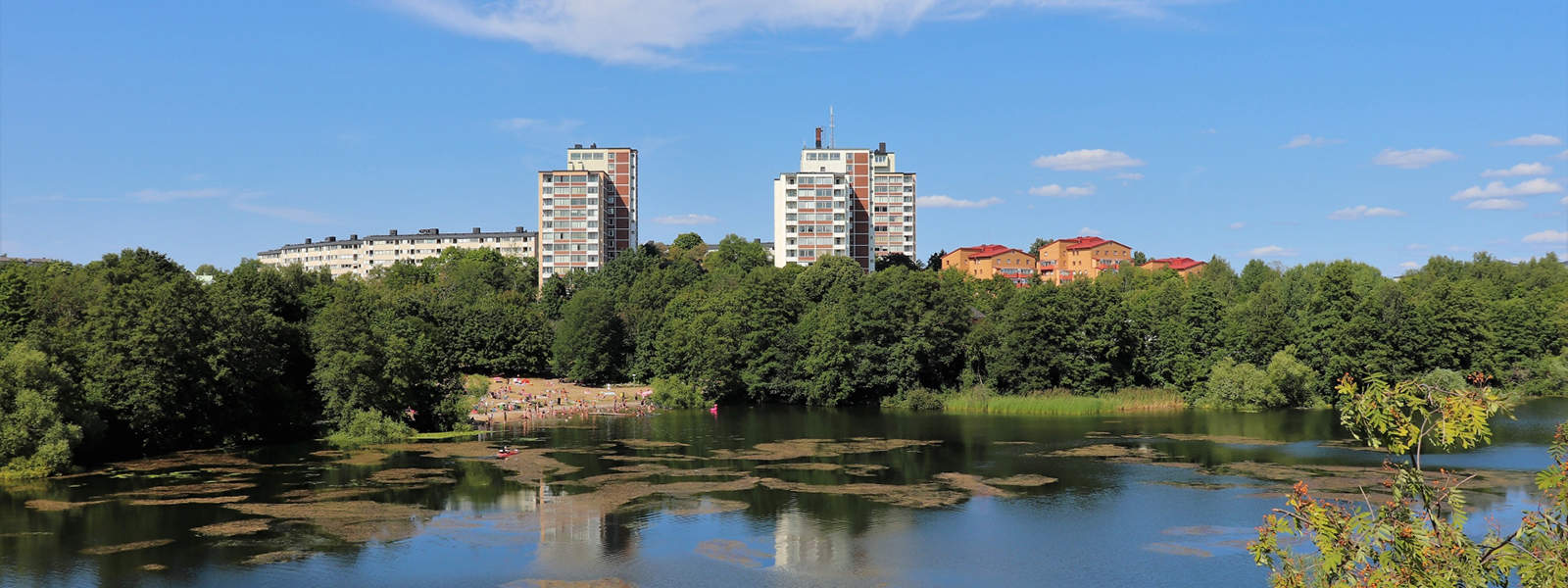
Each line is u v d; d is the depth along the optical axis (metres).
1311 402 148.62
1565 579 24.05
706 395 166.75
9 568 57.03
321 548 62.19
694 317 178.75
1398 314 151.25
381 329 124.81
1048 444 109.38
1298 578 27.38
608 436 119.94
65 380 91.94
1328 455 98.88
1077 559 59.91
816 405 164.50
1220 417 136.75
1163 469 90.75
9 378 87.38
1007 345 156.00
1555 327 169.50
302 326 126.25
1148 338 163.62
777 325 169.88
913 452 104.06
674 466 94.25
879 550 62.06
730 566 58.44
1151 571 57.12
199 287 110.69
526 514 71.88
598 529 67.31
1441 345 151.62
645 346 189.62
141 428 100.69
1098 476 87.25
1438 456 95.00
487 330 190.75
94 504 75.31
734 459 99.44
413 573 56.91
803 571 57.53
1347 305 152.00
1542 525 26.05
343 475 88.88
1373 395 26.67
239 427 110.44
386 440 114.06
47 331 99.81
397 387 119.00
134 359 100.69
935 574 56.97
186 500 77.00
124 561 58.94
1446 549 24.69
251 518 70.25
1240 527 67.19
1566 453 26.70
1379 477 84.75
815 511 73.19
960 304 166.12
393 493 80.12
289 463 96.94
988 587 54.59
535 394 169.75
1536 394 156.75
